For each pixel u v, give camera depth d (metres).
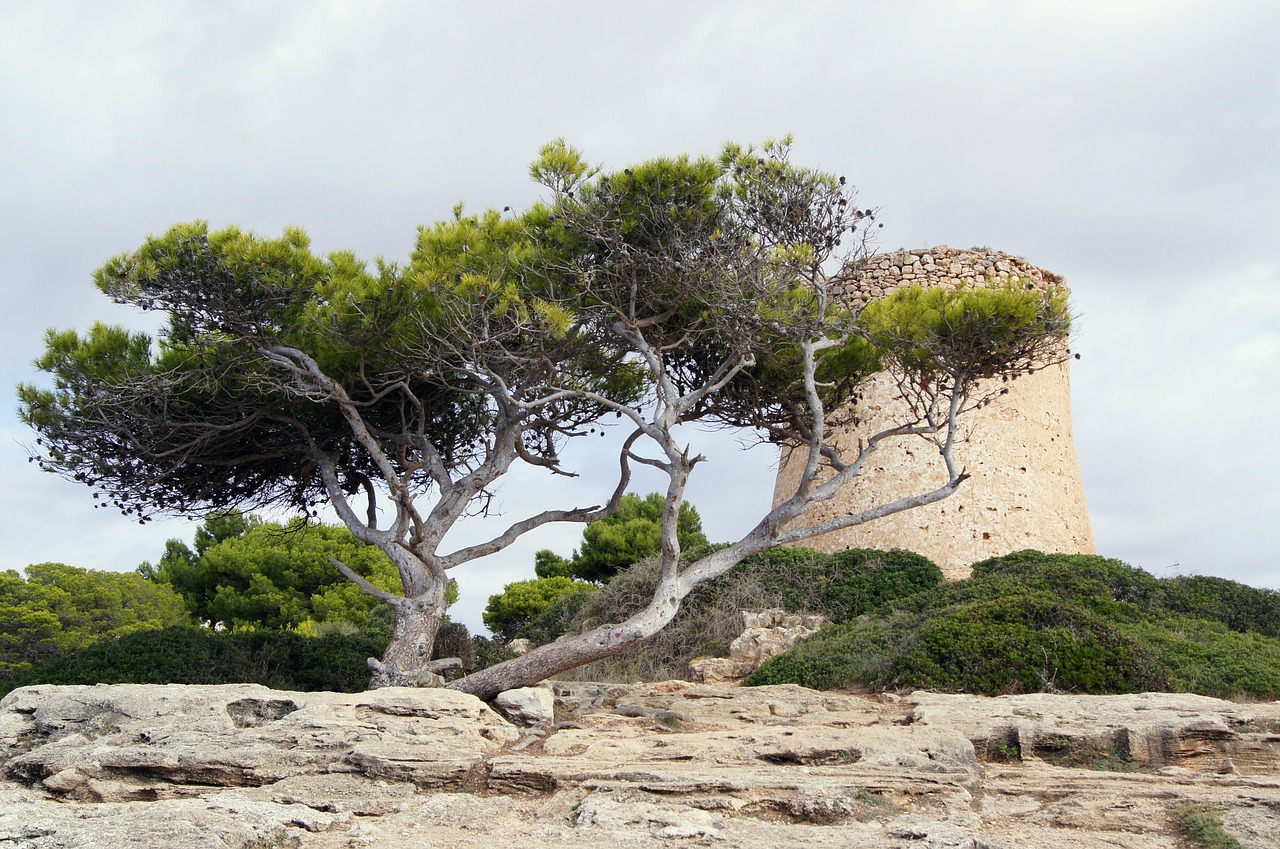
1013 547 21.52
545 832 7.51
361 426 13.78
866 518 12.59
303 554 34.31
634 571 21.95
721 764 9.16
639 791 8.25
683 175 13.49
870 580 19.14
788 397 15.23
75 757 9.09
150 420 14.59
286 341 14.61
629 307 14.01
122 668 14.26
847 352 15.48
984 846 7.05
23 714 10.38
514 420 14.32
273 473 17.09
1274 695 12.16
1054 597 14.95
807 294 13.03
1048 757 10.01
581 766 8.91
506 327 12.92
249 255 13.13
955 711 10.91
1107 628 13.58
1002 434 22.42
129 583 32.91
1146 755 9.79
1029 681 12.71
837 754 9.32
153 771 8.86
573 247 14.14
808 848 6.98
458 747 9.52
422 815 8.03
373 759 8.95
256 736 9.45
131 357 15.08
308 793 8.50
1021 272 23.89
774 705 12.09
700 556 21.16
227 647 15.30
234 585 35.09
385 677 12.48
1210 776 8.99
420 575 13.34
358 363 14.91
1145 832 7.57
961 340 12.75
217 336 14.12
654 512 36.69
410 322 13.96
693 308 14.52
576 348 14.41
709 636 18.55
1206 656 13.46
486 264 13.12
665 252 13.38
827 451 14.01
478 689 12.04
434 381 14.48
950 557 21.22
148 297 13.48
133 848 6.79
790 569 19.88
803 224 12.89
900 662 13.51
